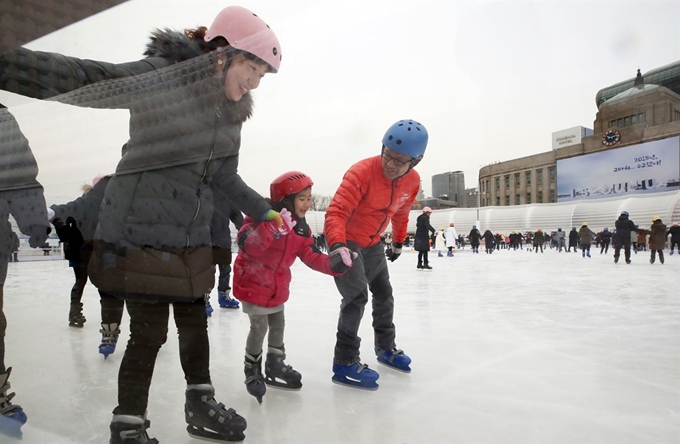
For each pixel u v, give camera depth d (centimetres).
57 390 132
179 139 98
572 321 263
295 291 355
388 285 176
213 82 96
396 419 121
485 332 233
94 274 111
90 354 158
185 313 113
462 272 663
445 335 227
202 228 111
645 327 245
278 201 142
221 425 108
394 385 151
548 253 1445
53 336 160
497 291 416
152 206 101
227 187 119
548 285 470
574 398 137
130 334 107
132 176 100
